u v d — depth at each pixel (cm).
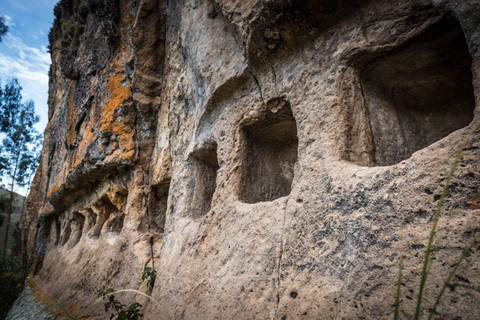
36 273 959
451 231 134
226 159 317
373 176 178
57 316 489
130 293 391
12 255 2062
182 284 298
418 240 143
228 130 325
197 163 405
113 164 528
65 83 957
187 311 267
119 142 521
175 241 364
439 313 122
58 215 946
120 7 616
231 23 281
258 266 223
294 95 255
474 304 116
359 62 227
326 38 244
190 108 414
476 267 121
